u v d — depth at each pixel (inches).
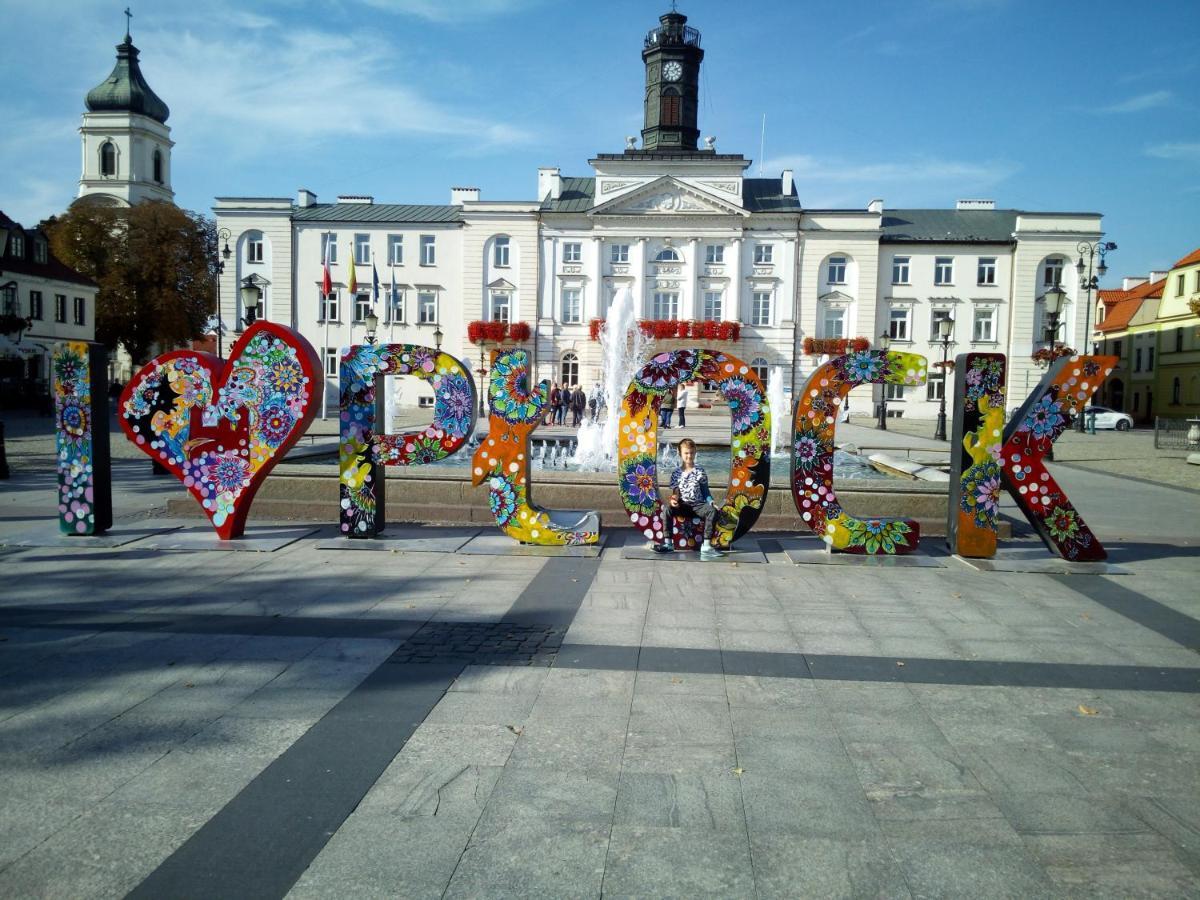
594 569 340.5
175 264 1899.6
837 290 1968.5
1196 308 1325.0
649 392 366.6
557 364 1985.7
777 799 159.3
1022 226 1945.1
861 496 427.2
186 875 133.8
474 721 191.5
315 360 376.8
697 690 212.2
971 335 1987.0
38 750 174.9
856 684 217.9
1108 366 358.0
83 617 267.0
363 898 128.6
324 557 355.9
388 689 209.8
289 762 171.0
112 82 2468.0
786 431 1081.4
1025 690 215.5
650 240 1957.4
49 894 128.8
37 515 444.8
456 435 382.0
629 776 167.2
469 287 1980.8
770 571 341.7
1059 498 363.3
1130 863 140.6
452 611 277.9
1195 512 521.7
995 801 159.8
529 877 134.4
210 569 333.1
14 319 1175.6
